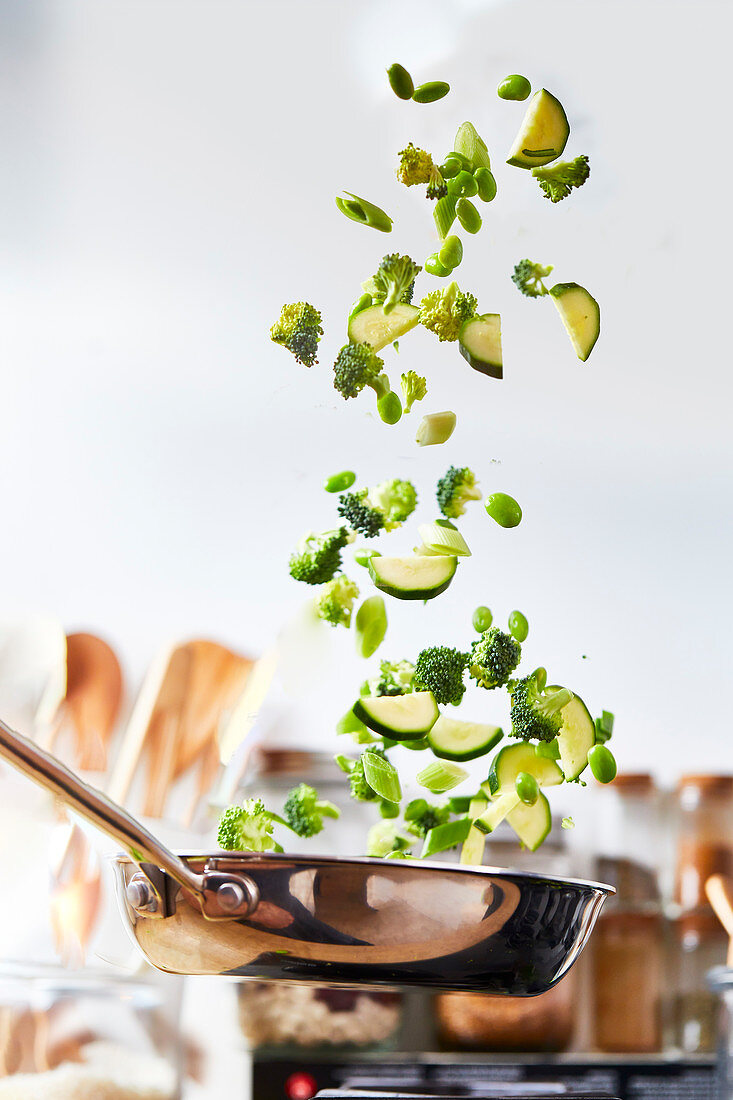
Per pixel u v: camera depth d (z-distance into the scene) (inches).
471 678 48.8
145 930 44.4
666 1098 62.3
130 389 72.1
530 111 49.2
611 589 73.2
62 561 70.9
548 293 49.5
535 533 72.1
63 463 71.6
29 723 68.9
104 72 72.3
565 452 73.0
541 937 44.7
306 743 67.7
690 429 75.9
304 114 71.5
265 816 49.7
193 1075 63.6
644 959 66.6
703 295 73.7
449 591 68.6
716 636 74.4
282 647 65.8
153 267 72.1
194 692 69.0
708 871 67.7
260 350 71.9
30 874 65.5
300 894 43.2
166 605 70.9
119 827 42.3
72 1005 58.1
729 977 58.7
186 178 72.1
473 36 70.3
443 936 43.6
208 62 72.2
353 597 49.7
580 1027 66.2
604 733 49.8
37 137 72.1
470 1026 64.1
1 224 71.8
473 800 49.5
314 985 45.2
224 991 64.2
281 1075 62.3
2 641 69.7
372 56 70.8
